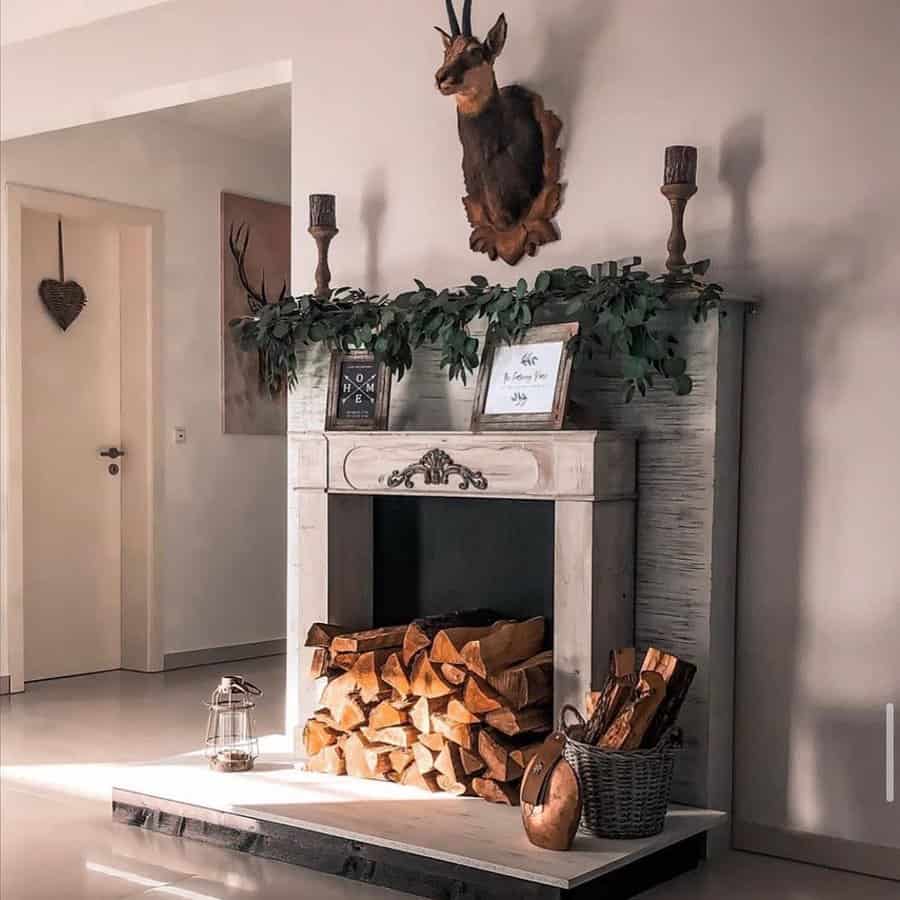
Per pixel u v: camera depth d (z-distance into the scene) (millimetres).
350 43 4391
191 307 6781
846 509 3486
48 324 6414
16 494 6016
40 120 5234
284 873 3479
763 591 3643
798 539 3574
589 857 3182
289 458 4418
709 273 3693
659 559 3695
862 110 3447
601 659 3617
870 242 3439
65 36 5113
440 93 4152
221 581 6953
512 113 3971
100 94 5012
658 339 3637
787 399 3586
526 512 4027
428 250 4246
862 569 3465
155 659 6617
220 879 3430
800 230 3549
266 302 7191
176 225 6695
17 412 6020
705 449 3598
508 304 3723
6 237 5938
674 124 3756
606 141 3873
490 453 3773
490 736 3656
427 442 3906
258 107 6391
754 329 3637
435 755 3768
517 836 3352
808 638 3559
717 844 3625
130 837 3807
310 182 4492
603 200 3879
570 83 3936
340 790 3822
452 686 3738
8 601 5984
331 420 4207
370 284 4367
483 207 4059
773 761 3627
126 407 6684
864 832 3473
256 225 7129
